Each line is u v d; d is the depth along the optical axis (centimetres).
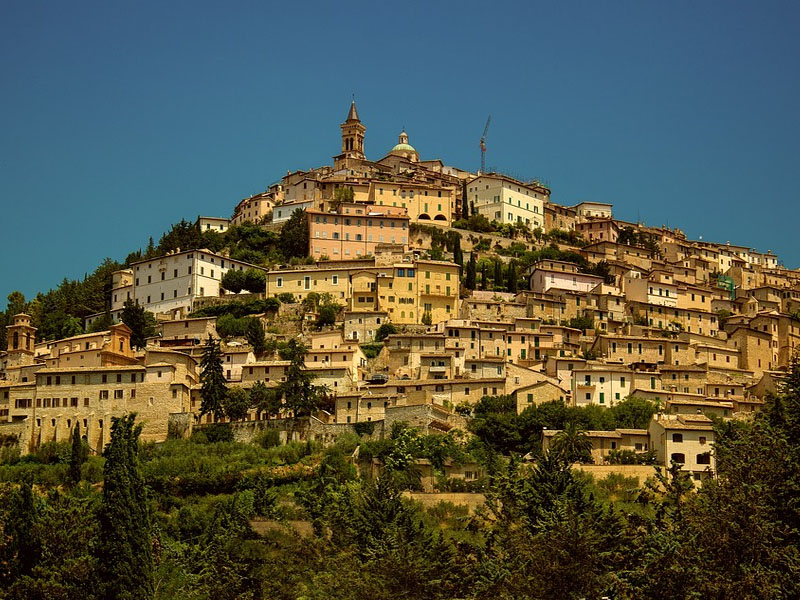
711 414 19188
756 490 9588
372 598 11694
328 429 18862
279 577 12681
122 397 19788
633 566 10338
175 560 13450
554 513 11606
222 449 18388
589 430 18138
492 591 10812
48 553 12400
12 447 19438
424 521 15050
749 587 8925
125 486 12038
